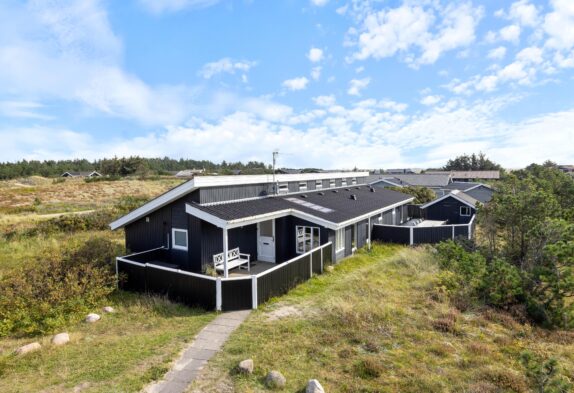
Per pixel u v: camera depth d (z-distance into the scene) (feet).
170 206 45.75
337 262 51.03
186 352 23.45
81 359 22.53
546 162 225.76
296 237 51.78
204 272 42.14
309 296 35.70
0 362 21.76
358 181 100.12
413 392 18.92
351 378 20.21
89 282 34.76
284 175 61.67
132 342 25.05
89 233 70.79
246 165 380.99
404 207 89.86
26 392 18.81
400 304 32.42
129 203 103.50
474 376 20.66
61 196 150.51
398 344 24.62
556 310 30.27
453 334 26.48
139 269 37.78
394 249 61.72
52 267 36.88
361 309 30.19
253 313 31.14
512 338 26.58
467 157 291.17
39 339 26.76
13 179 260.62
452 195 85.56
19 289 31.45
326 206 58.59
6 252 55.26
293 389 19.02
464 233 62.59
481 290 34.01
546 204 42.14
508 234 44.96
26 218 87.51
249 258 46.65
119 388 19.02
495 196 48.75
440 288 35.58
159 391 18.85
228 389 18.98
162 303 33.55
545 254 34.27
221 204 45.47
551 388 18.24
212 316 30.60
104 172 277.85
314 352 23.20
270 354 22.84
